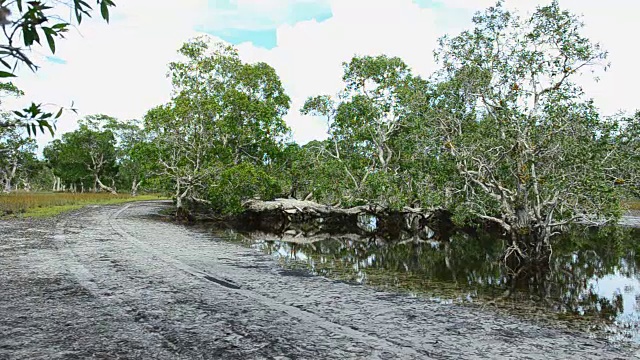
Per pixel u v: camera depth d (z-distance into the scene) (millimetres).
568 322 8844
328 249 19375
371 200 26375
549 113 14312
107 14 2729
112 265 12539
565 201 14297
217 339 7012
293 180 31891
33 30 2570
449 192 18844
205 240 19469
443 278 13102
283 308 8914
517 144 15125
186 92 29469
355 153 31078
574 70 14594
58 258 13320
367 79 29750
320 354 6523
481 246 21453
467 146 16297
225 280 11297
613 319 9180
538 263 14406
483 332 7887
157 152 28688
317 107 32281
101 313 8133
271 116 31328
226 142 30734
